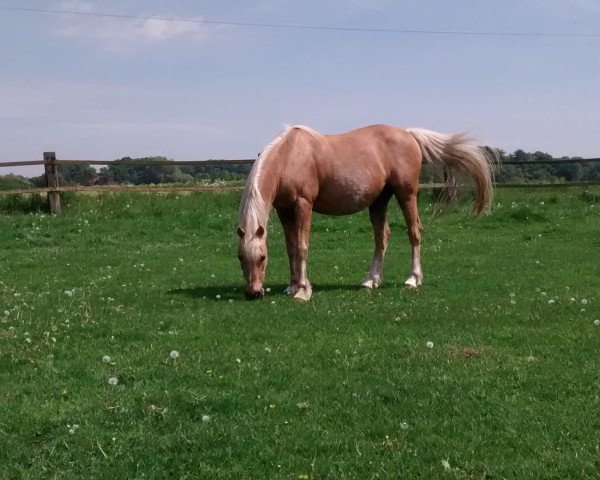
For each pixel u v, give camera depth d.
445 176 11.00
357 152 10.09
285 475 4.26
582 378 5.84
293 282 10.02
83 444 4.63
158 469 4.31
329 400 5.44
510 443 4.68
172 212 19.34
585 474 4.20
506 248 14.61
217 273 12.14
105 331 7.48
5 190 19.42
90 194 20.31
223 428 4.86
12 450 4.54
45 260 13.67
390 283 11.02
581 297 9.49
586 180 23.52
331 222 18.05
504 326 7.67
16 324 7.76
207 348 6.90
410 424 4.99
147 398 5.39
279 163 9.51
